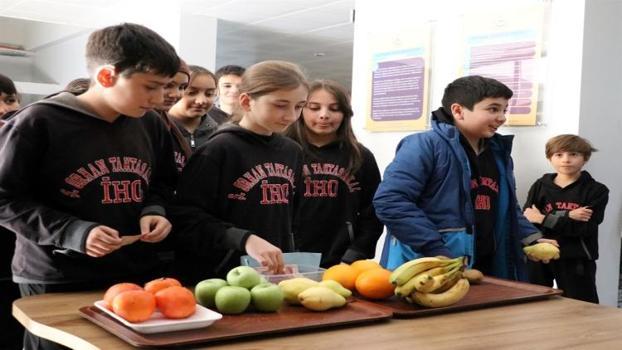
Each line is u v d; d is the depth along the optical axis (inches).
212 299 48.1
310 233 88.7
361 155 92.0
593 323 49.4
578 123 101.3
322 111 87.6
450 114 84.7
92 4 237.5
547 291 59.4
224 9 226.5
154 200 61.8
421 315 50.1
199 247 60.1
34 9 246.1
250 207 67.9
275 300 47.8
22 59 248.4
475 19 113.1
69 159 56.0
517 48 107.7
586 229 105.0
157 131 64.6
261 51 319.9
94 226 50.3
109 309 44.1
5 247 83.0
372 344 41.8
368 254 88.0
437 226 78.8
